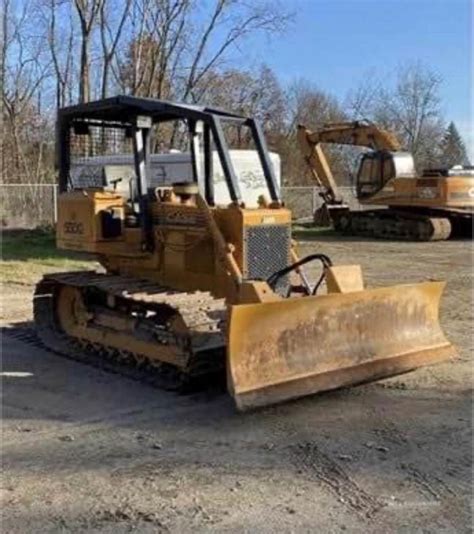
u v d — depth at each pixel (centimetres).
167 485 453
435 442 529
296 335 598
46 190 2400
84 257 1628
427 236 2281
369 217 2448
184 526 398
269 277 686
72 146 856
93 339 766
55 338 817
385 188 2431
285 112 4644
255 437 539
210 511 417
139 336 701
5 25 3134
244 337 565
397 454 505
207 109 714
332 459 496
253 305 559
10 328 923
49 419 580
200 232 695
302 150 2645
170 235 730
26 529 395
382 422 572
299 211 3089
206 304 650
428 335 702
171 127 2041
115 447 519
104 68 2714
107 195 786
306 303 596
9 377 704
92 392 655
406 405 614
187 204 716
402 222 2336
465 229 2414
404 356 668
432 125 5731
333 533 391
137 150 754
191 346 621
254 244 677
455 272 1520
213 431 553
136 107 725
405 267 1617
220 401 627
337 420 577
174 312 646
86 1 2644
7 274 1380
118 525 400
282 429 557
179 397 639
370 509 420
